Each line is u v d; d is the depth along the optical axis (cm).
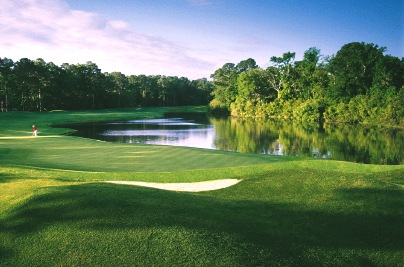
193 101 16488
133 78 15350
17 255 668
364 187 1098
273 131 5450
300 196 1066
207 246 682
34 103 10319
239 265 628
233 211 909
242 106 9862
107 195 923
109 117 8350
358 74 7606
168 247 676
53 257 657
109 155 2200
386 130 5509
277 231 792
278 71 9425
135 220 781
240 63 13100
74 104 11362
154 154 2239
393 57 7462
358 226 834
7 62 9575
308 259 677
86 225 757
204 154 2245
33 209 839
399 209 925
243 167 1587
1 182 1175
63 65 12069
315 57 8844
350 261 679
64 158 2067
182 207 881
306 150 3484
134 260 638
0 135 4022
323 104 7519
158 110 12612
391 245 746
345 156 3120
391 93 6438
